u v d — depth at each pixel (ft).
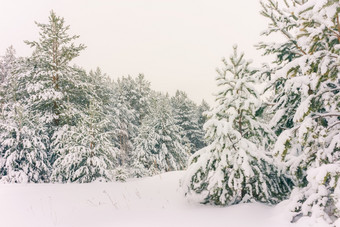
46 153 49.78
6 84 60.75
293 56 22.29
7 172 41.65
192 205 21.67
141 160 76.07
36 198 24.49
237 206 19.13
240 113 21.34
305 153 15.90
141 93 140.36
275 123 21.97
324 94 16.14
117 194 26.27
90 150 39.93
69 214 20.38
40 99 52.01
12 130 43.01
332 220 14.33
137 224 17.66
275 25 22.52
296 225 14.47
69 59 56.95
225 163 19.51
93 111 43.62
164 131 85.10
